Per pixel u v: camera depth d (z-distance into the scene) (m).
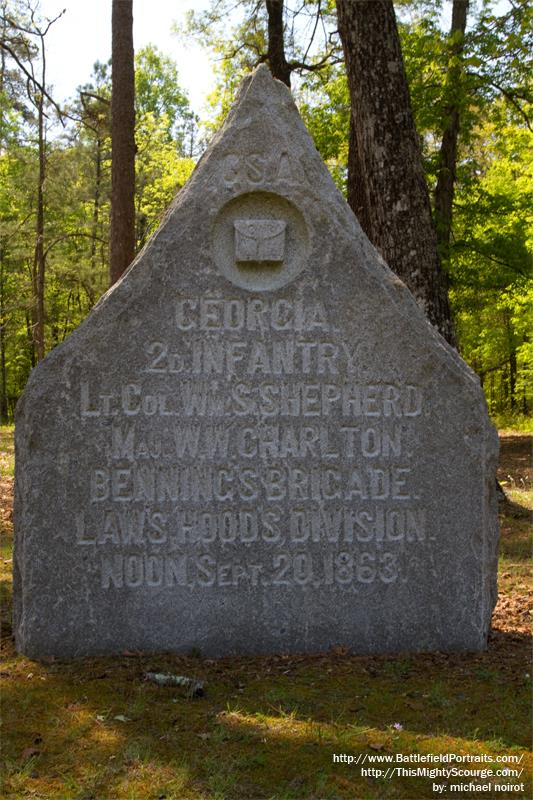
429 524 4.89
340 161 16.91
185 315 4.79
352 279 4.86
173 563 4.79
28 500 4.68
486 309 22.11
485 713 4.05
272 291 4.83
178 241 4.79
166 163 27.17
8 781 3.34
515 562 7.28
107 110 20.02
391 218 8.25
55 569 4.71
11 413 33.34
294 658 4.77
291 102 4.89
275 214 4.87
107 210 27.36
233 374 4.81
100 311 4.72
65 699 4.11
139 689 4.22
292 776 3.43
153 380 4.76
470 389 4.89
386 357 4.87
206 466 4.79
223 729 3.77
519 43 12.67
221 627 4.82
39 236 22.92
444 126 14.17
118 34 12.62
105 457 4.73
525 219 16.86
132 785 3.32
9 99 19.56
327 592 4.86
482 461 4.89
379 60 8.15
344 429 4.86
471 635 4.92
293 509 4.84
